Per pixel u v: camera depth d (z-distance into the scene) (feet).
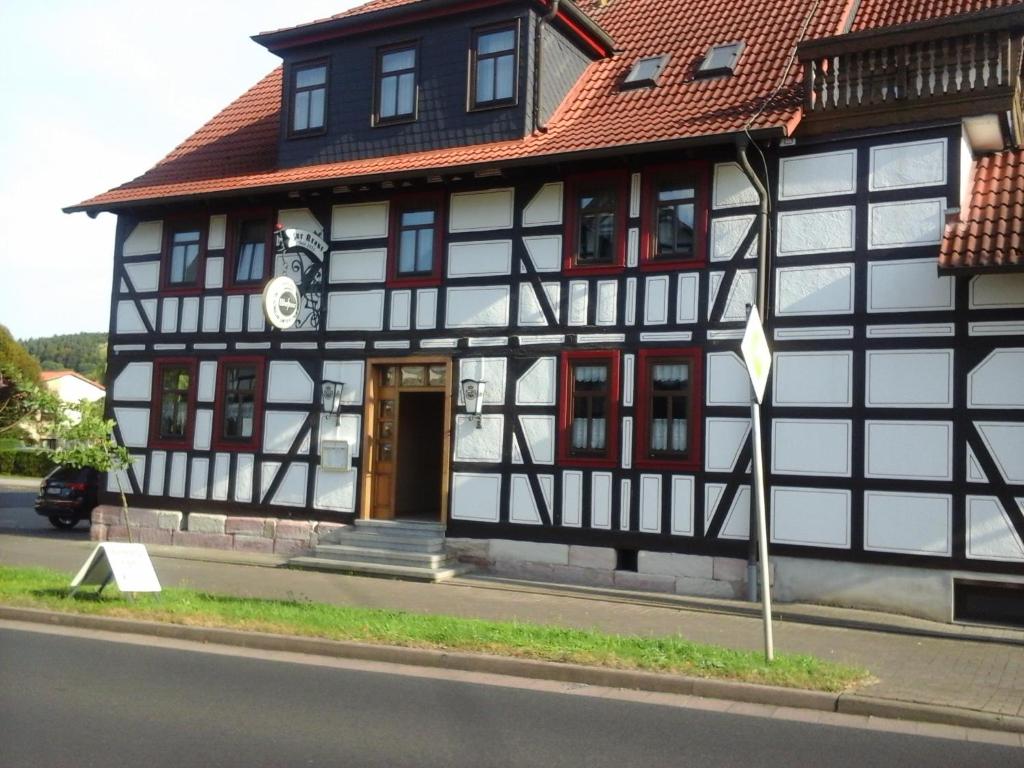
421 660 30.60
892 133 43.42
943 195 42.24
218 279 61.11
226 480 59.67
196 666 29.63
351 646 31.58
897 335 42.57
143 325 63.52
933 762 21.35
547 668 28.96
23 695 25.50
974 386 40.96
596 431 49.39
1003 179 43.57
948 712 24.80
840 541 42.98
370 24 57.62
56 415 48.08
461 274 53.26
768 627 29.17
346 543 54.75
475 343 52.49
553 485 49.93
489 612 39.99
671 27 57.88
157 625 34.32
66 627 35.60
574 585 48.47
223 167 63.82
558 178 50.93
